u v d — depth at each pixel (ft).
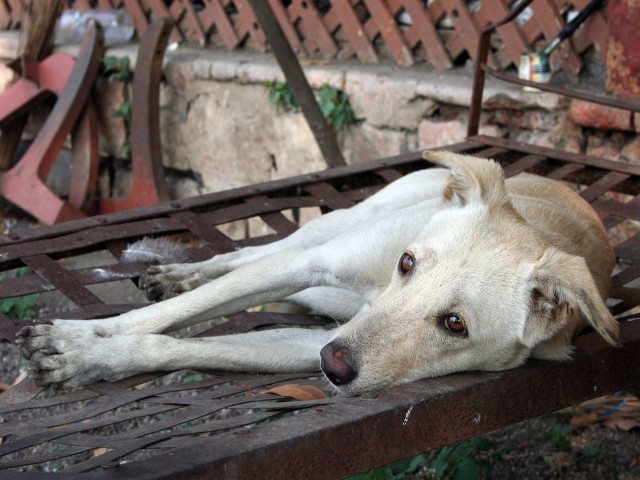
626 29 5.25
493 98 5.95
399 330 3.21
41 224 8.03
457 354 3.25
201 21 8.05
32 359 3.21
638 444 4.79
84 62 7.69
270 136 7.31
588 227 4.03
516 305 3.23
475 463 4.41
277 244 4.32
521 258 3.29
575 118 5.58
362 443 2.74
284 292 3.81
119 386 3.26
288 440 2.56
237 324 3.82
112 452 2.51
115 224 4.36
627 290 4.01
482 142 5.43
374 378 3.16
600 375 3.35
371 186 5.16
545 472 4.60
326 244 3.82
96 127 7.78
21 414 5.05
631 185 4.98
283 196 4.93
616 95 5.38
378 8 6.75
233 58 7.59
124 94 8.09
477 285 3.23
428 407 2.90
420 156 5.34
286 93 6.97
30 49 8.20
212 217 4.55
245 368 3.49
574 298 3.09
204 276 4.14
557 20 5.84
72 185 7.72
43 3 8.04
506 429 5.02
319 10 7.35
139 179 7.51
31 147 7.59
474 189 3.50
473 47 6.30
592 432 4.93
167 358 3.34
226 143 7.66
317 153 7.00
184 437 2.90
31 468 4.67
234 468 2.46
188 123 7.91
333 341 3.23
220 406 2.97
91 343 3.29
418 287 3.28
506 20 5.19
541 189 4.39
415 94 6.32
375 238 3.71
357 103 6.70
